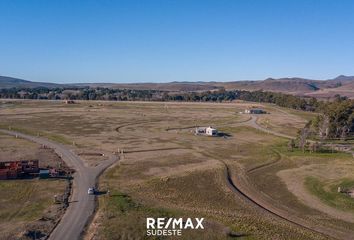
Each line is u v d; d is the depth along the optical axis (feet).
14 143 368.89
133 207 187.42
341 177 261.24
